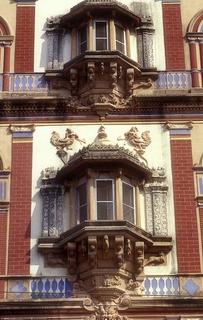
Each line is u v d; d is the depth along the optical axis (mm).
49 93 28234
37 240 25375
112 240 24391
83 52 27891
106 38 28875
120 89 28094
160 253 25109
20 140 27234
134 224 25188
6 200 26047
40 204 26078
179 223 25672
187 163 26766
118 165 25656
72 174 25984
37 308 23875
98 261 24438
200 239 25391
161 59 29047
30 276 24719
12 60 28922
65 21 29375
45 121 27594
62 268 24938
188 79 28594
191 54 29094
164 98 27812
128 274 24578
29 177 26531
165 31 29609
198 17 29875
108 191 25594
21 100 27719
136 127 27500
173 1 30234
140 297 24234
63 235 25031
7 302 23875
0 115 27641
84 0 29922
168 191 26281
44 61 28984
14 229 25562
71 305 23984
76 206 25766
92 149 25766
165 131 27422
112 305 24016
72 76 28000
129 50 29047
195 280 24703
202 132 27422
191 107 27812
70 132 27391
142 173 26156
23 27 29641
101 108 27656
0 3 30109
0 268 24875
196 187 26328
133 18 29375
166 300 24031
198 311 23953
